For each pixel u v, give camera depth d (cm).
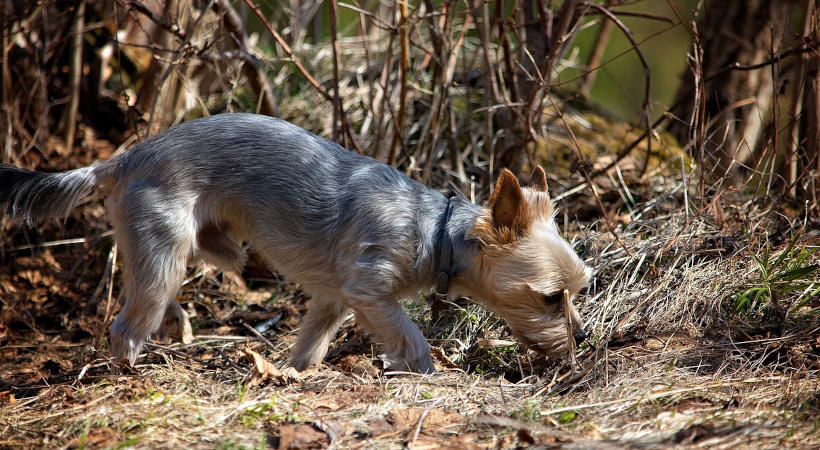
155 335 696
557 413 464
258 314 733
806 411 435
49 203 589
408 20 739
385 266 545
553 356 557
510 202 544
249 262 814
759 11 977
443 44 786
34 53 869
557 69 1026
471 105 955
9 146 821
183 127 579
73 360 657
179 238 557
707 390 481
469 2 802
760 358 537
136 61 1005
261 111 838
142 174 564
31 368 639
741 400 460
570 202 839
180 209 559
